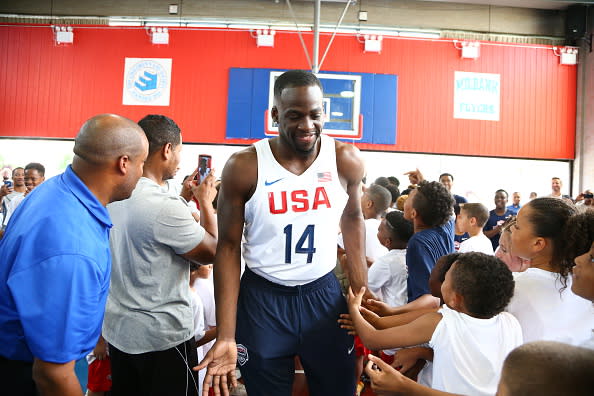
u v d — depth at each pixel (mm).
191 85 7578
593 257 1120
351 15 7801
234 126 7543
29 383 1082
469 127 7668
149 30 7582
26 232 1012
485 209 2967
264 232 1377
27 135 7559
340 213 1417
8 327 1038
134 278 1442
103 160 1107
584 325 1356
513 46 7770
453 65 7691
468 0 7809
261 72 7570
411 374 1521
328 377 1473
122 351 1451
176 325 1463
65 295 985
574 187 7766
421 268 1797
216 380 1295
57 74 7586
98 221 1112
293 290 1411
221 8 7727
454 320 1263
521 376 660
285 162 1365
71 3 7688
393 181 5473
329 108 7566
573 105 7789
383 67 7633
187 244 1444
